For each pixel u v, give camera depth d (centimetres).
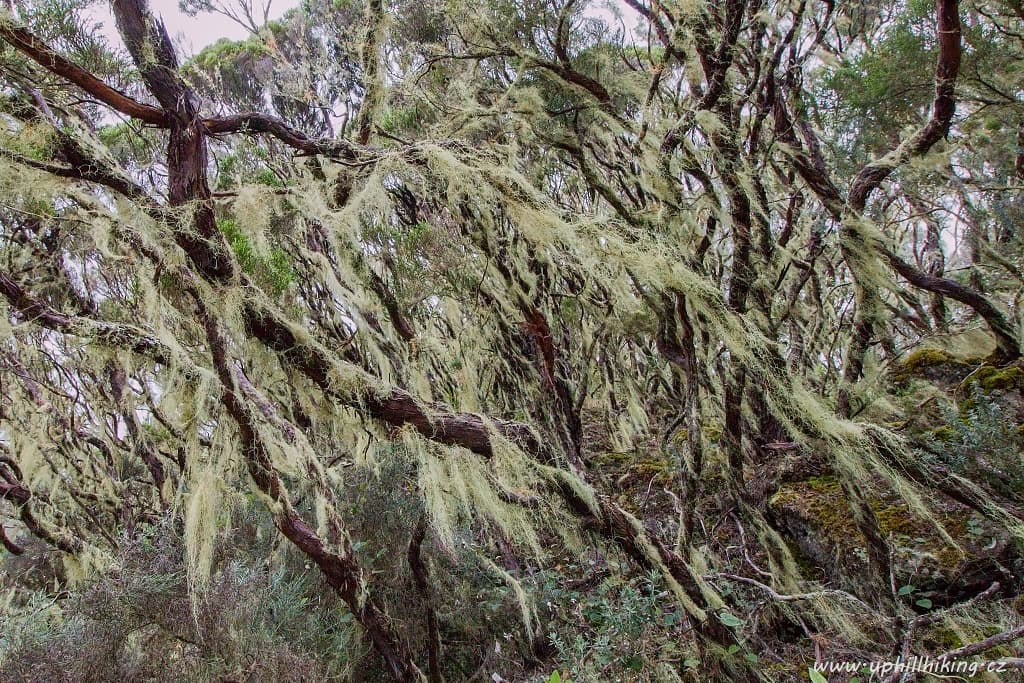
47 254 256
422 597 241
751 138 258
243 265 238
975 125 359
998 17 311
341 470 291
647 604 212
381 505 265
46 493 333
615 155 325
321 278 300
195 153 188
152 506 400
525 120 261
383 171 218
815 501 260
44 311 197
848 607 209
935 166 258
